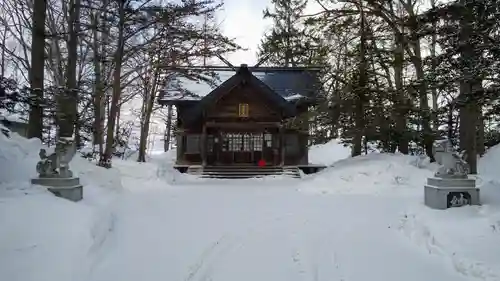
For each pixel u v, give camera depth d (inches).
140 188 601.3
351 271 229.3
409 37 507.5
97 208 326.0
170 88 995.3
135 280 210.7
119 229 307.3
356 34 740.0
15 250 217.3
